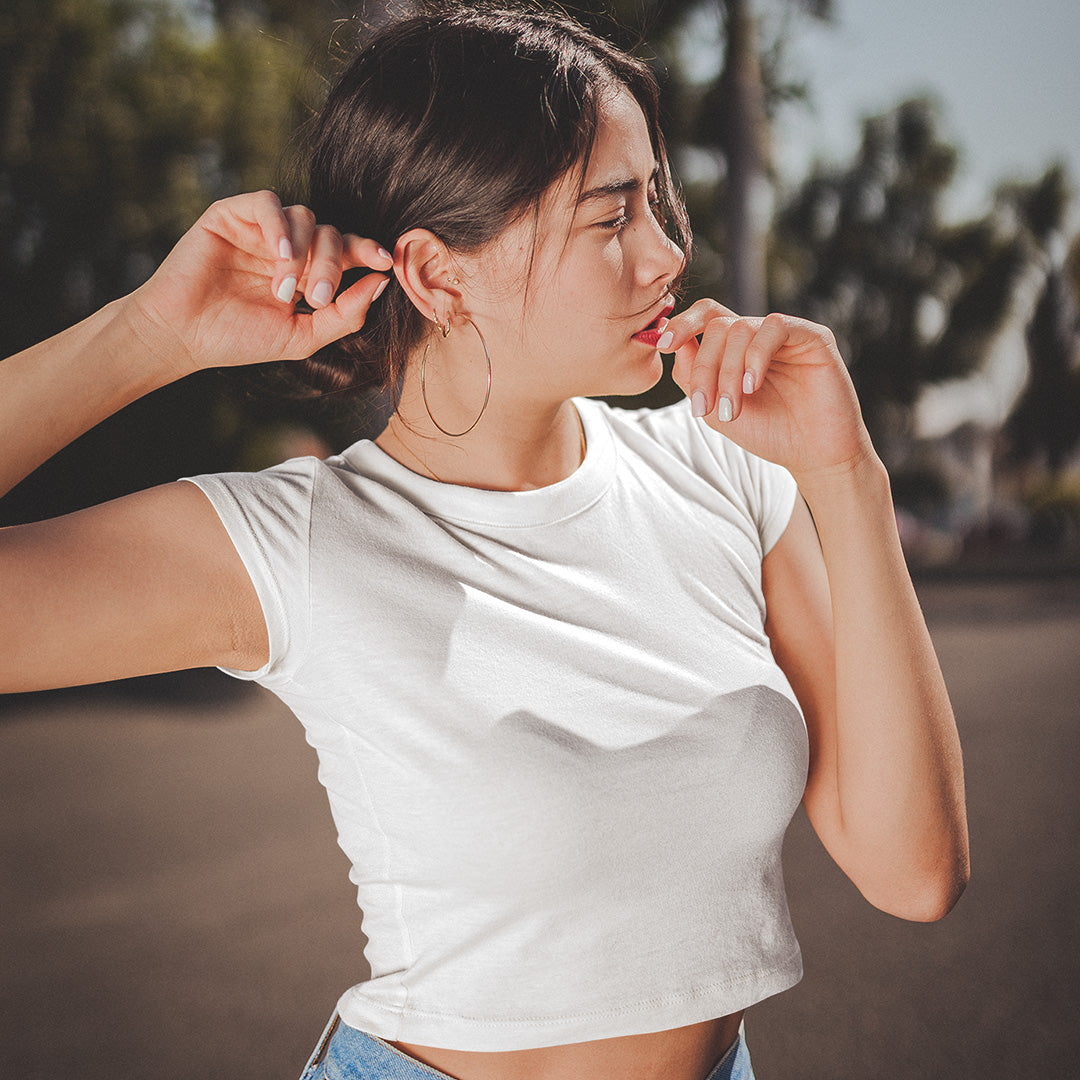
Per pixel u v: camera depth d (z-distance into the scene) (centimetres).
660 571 119
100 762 698
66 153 1303
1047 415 3612
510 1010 107
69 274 1345
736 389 105
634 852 107
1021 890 439
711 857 110
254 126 1299
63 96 1301
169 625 102
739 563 124
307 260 103
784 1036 342
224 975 382
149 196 1338
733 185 1450
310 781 616
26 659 96
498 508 115
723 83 1412
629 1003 107
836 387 110
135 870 488
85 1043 340
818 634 129
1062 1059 319
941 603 1598
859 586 113
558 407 120
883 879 118
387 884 111
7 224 1308
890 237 3070
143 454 1234
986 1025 340
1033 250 3166
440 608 109
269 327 109
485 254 110
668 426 134
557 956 107
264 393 150
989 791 571
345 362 126
